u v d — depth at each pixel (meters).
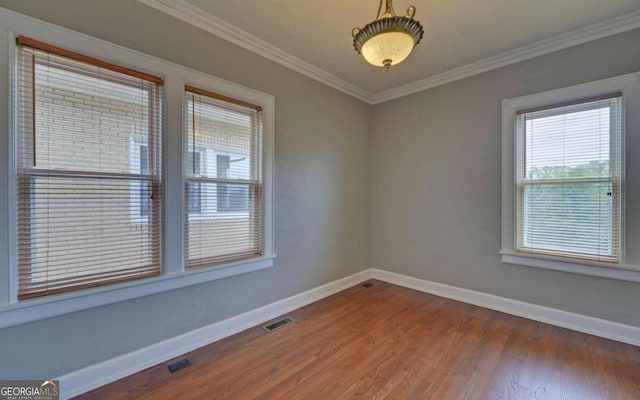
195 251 2.25
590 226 2.42
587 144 2.42
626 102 2.23
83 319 1.72
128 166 1.92
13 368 1.52
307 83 3.06
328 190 3.33
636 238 2.21
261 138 2.66
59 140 1.67
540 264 2.62
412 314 2.80
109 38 1.80
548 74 2.58
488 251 2.96
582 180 2.45
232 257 2.48
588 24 2.29
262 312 2.66
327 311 2.88
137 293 1.92
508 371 1.90
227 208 2.45
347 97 3.56
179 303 2.12
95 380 1.75
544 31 2.38
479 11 2.13
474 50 2.69
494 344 2.24
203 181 2.29
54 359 1.63
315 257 3.19
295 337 2.36
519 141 2.77
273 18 2.24
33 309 1.55
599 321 2.36
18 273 1.55
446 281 3.27
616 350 2.14
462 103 3.12
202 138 2.28
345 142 3.54
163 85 2.03
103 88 1.81
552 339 2.31
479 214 3.01
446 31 2.38
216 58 2.32
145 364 1.95
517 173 2.78
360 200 3.78
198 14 2.16
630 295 2.24
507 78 2.81
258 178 2.67
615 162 2.30
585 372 1.88
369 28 1.54
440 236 3.31
